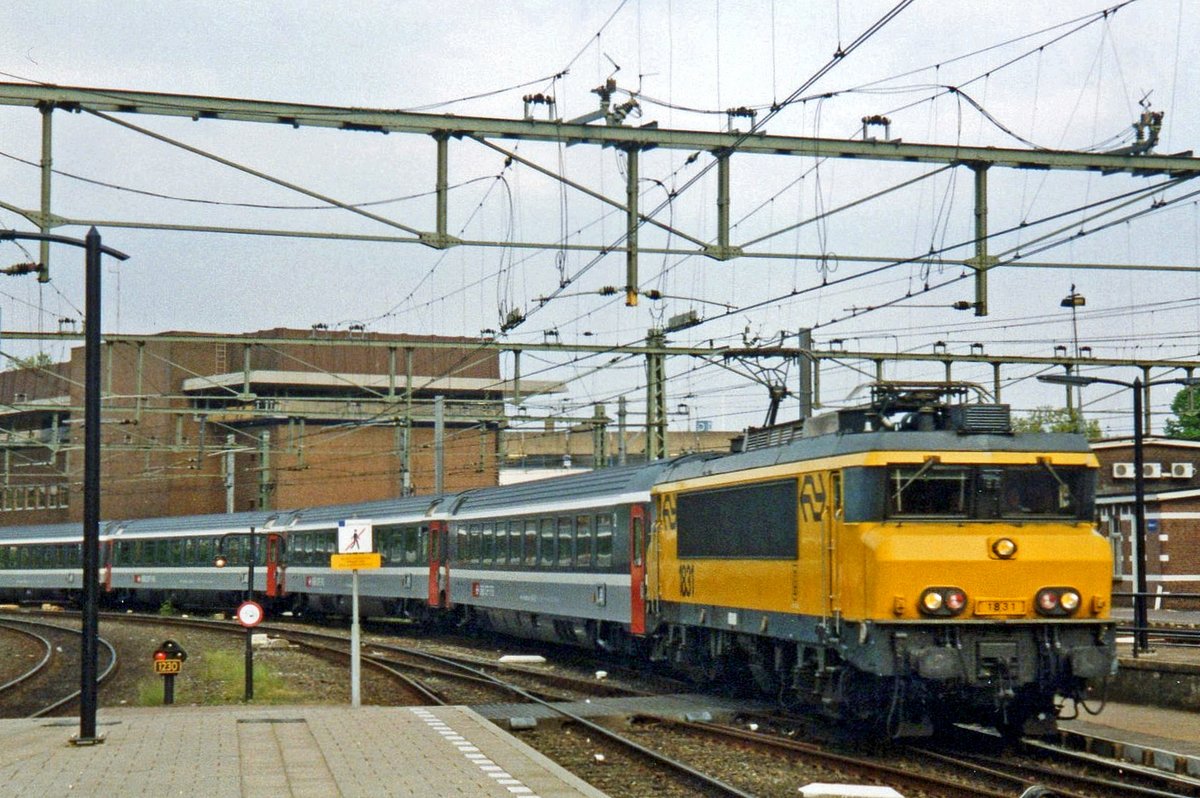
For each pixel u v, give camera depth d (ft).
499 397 259.19
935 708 62.80
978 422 61.36
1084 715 70.28
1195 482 180.96
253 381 245.45
